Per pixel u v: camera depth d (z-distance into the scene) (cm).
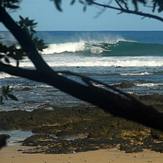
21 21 474
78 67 9612
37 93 5691
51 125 3806
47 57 10612
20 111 4022
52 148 2955
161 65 10275
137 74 8362
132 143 3042
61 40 11381
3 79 6994
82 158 2730
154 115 410
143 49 11900
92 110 4062
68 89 416
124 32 18738
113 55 11619
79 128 3462
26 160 2683
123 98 415
